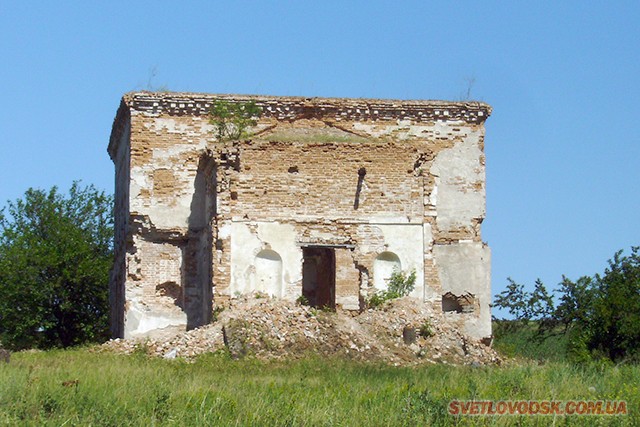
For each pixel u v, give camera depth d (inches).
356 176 1772.9
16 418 900.6
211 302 1720.0
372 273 1758.1
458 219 1935.3
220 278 1705.2
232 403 968.3
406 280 1756.9
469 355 1590.8
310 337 1553.9
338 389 1094.4
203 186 1899.6
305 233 1747.0
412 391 1050.1
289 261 1734.7
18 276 2150.6
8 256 2154.3
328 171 1766.7
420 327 1611.7
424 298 1765.5
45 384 1036.5
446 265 1913.1
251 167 1747.0
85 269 2188.7
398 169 1785.2
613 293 1558.8
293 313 1595.7
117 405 949.8
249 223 1729.8
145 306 1873.8
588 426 908.6
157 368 1285.7
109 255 2268.7
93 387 1021.8
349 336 1568.7
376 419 925.8
